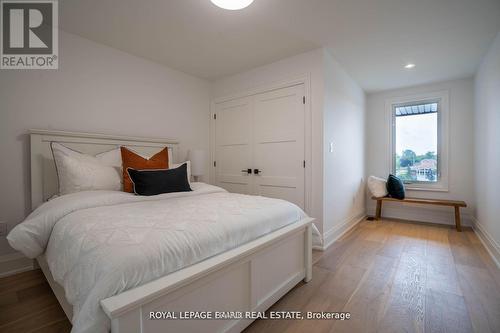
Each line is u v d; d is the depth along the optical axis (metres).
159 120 3.02
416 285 1.85
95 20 2.10
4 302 1.61
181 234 1.11
